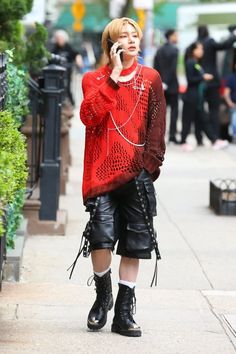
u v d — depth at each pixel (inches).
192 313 550.3
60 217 798.5
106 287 503.2
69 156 1238.3
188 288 621.6
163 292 602.5
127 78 490.3
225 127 1646.2
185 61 1504.7
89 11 3503.9
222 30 2315.5
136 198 489.7
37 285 607.2
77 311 547.2
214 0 2751.0
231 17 2250.2
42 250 720.3
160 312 551.5
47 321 523.8
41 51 876.0
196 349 479.2
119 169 486.0
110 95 479.2
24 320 524.4
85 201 494.9
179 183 1114.7
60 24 3764.8
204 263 695.1
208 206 961.5
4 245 587.8
